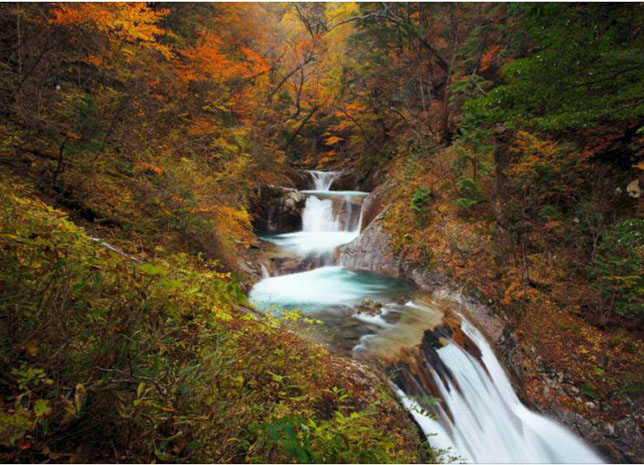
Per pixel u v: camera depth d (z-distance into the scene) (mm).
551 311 8641
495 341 7844
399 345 5895
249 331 3844
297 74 20578
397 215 11914
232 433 1771
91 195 5996
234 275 7996
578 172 10438
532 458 6035
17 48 6238
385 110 19734
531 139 9969
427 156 13086
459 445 4918
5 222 1706
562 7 6645
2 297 1417
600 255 8844
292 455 1798
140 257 2588
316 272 10930
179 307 2072
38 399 1324
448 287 9195
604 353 7754
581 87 6578
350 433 2074
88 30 6805
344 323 6703
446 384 5680
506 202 10766
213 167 9906
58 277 1521
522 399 7125
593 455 6445
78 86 7508
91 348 1522
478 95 13203
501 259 9586
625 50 5773
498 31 13477
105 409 1437
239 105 15695
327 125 27328
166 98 10227
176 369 1689
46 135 6113
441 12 15258
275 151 17547
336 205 15625
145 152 7445
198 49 11672
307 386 3484
